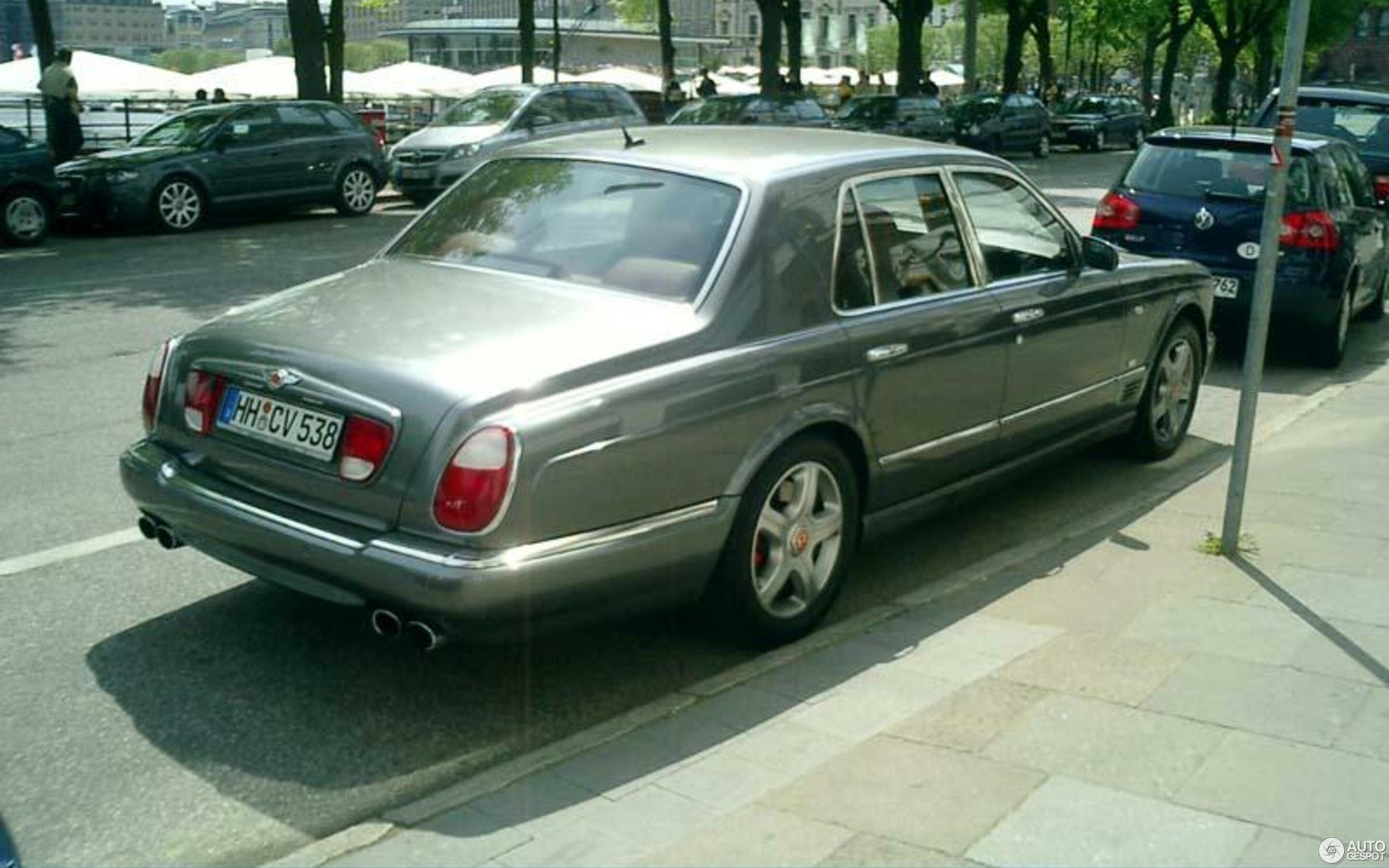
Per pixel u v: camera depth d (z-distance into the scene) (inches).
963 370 217.9
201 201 736.3
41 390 346.9
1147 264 279.1
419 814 148.6
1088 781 148.9
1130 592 210.7
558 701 180.9
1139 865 132.4
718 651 195.9
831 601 200.4
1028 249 243.0
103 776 159.6
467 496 154.2
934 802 144.5
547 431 157.3
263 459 171.8
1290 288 394.0
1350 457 294.0
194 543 182.5
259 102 781.3
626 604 170.1
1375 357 436.1
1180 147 418.6
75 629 199.8
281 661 190.5
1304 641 189.3
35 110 1170.0
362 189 825.5
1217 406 358.9
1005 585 215.2
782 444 185.5
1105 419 268.4
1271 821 140.6
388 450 159.0
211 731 170.6
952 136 1449.3
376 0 1793.8
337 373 165.8
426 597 154.6
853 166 207.2
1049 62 2194.9
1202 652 185.8
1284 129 212.5
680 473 171.5
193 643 195.5
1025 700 170.1
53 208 669.9
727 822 140.8
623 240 193.2
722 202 192.9
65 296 498.3
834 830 138.9
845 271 199.9
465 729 172.7
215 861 143.8
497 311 179.9
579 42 3511.3
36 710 174.9
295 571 167.6
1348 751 156.3
